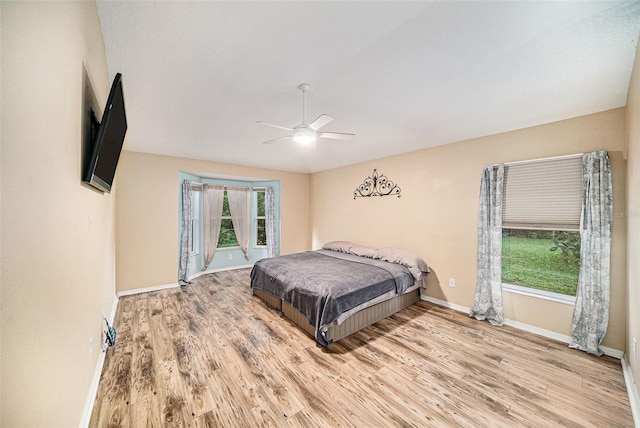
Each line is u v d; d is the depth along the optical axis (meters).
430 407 1.75
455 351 2.46
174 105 2.38
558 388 1.94
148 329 2.87
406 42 1.52
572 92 2.11
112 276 3.29
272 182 6.23
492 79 1.93
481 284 3.19
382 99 2.27
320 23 1.37
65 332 1.04
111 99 1.24
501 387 1.96
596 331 2.36
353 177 5.22
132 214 4.09
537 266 2.95
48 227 0.84
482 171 3.25
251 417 1.65
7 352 0.61
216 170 5.03
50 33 0.80
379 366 2.22
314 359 2.32
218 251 5.83
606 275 2.33
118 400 1.77
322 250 5.07
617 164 2.35
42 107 0.76
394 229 4.39
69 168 1.04
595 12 1.26
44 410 0.83
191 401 1.78
